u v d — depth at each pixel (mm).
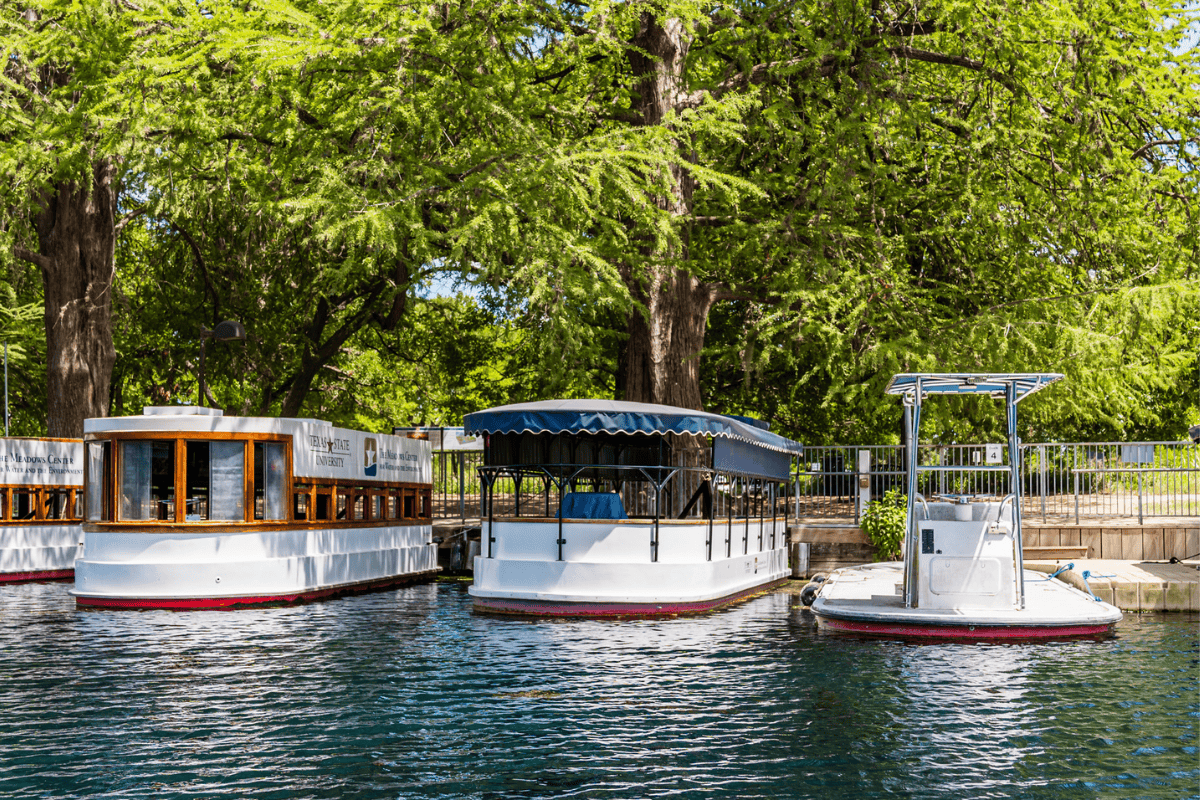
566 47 23172
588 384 29875
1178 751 8750
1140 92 24047
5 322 31922
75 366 27328
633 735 9258
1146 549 21391
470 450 29453
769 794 7656
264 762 8438
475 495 31109
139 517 18672
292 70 20750
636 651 13562
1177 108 24281
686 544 17828
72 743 8992
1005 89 25344
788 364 26984
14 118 23031
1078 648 13664
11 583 23109
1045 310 24109
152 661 12867
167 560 18453
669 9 21766
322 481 20812
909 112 24188
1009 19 23719
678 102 24484
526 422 17500
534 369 30359
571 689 11148
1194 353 26203
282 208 22500
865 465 24734
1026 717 9883
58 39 22234
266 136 23797
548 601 17375
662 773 8148
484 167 21641
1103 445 22750
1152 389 28078
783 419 34719
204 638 14766
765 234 24328
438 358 37281
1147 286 22859
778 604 18938
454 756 8594
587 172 21469
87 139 22922
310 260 30062
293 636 14977
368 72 21562
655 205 23766
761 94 25078
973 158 25172
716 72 26031
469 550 26562
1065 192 25188
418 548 24719
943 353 23625
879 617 14719
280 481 19547
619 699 10664
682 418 17656
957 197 26062
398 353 38250
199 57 20781
